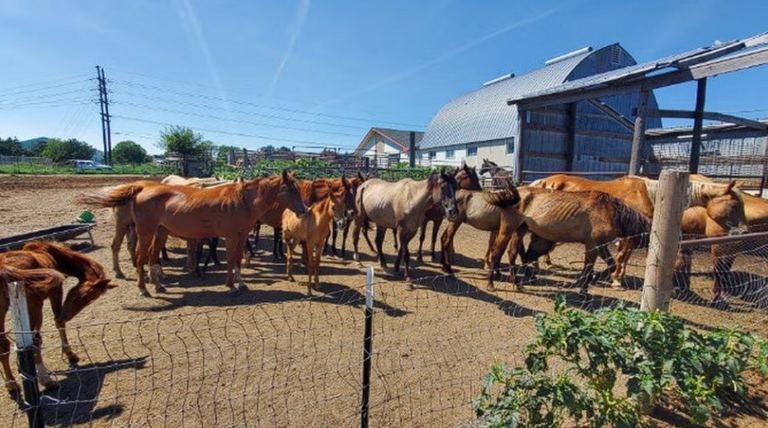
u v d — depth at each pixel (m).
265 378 3.34
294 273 6.77
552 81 23.47
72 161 49.59
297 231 5.77
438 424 2.79
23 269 2.86
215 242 6.97
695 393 2.29
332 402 3.02
